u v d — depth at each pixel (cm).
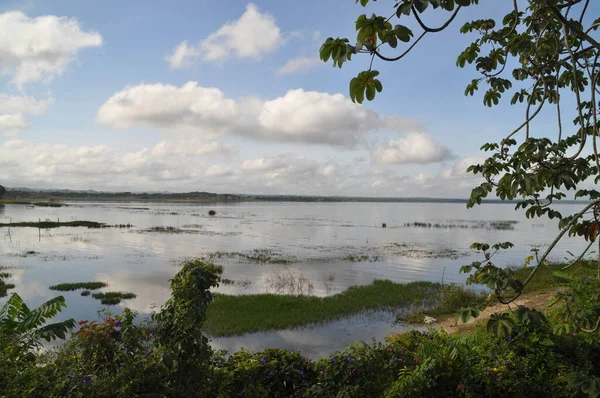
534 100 281
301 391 414
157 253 2939
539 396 356
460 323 1094
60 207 12838
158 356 331
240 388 411
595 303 368
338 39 157
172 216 8638
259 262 2533
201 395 353
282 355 464
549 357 376
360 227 5959
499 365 372
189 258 2694
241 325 1171
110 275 2081
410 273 2172
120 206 15362
